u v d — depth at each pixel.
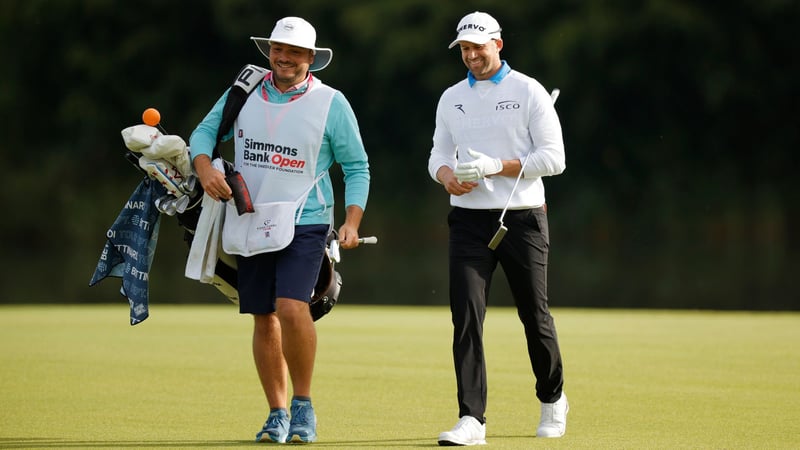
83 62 147.75
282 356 20.45
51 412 22.78
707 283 68.44
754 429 20.80
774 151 132.12
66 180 146.38
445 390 25.70
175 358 31.09
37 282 73.94
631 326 39.44
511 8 134.12
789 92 129.75
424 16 138.88
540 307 20.41
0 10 151.12
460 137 20.78
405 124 143.25
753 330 38.03
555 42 128.50
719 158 133.25
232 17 145.88
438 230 138.12
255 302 20.25
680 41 127.94
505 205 20.20
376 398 24.64
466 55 20.45
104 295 64.56
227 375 28.00
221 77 151.12
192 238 21.73
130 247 20.91
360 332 38.03
